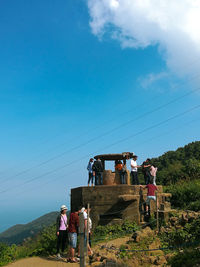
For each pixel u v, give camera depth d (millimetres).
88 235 10211
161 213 12609
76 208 15383
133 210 13820
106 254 9453
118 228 13188
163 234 10859
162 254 9469
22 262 10312
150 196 13047
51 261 10023
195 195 15031
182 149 50938
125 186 14430
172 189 16781
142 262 8969
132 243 10562
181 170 23984
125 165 16938
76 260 9648
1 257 11055
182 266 7793
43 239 12766
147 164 15992
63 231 10547
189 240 10023
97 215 14352
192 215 11555
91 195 14734
